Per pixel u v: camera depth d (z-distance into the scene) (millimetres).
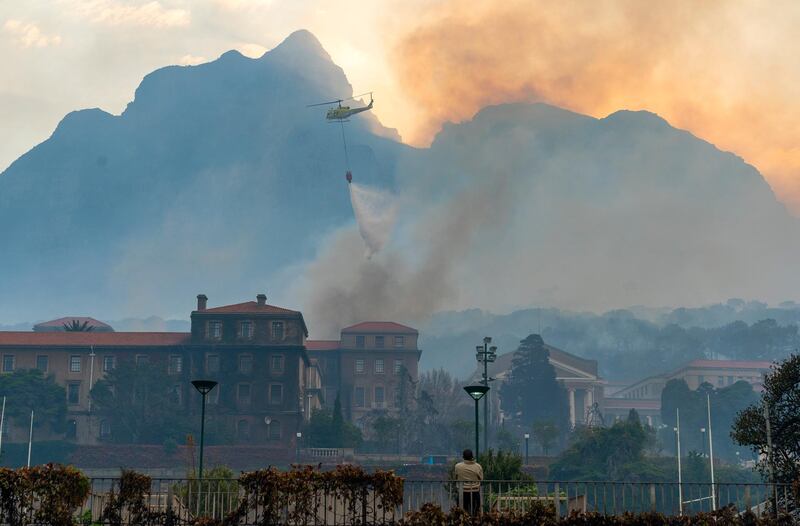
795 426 108062
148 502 72188
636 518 70750
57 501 70500
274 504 69438
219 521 70625
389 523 69438
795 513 79438
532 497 79375
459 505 70625
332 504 76250
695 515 72250
